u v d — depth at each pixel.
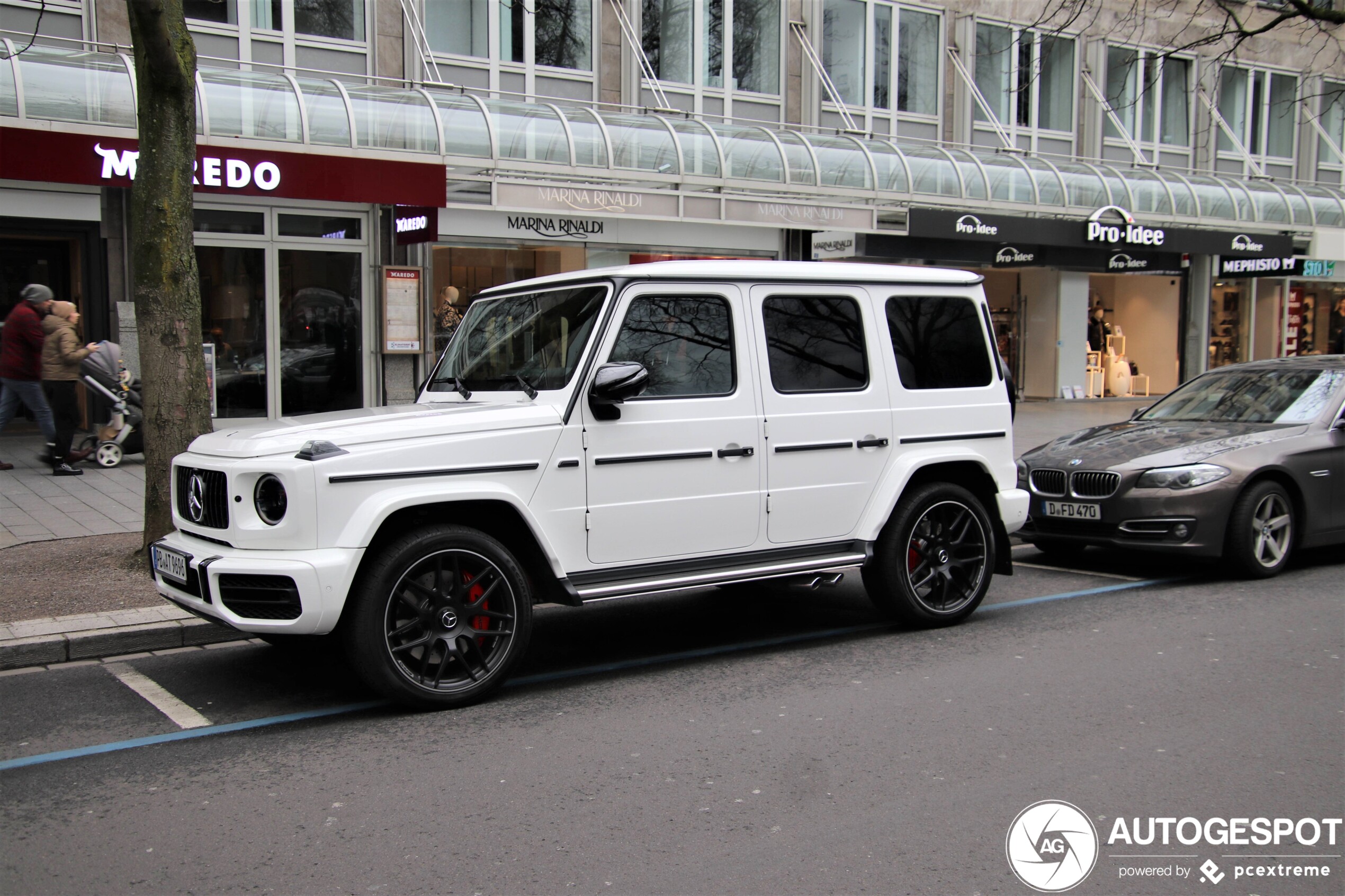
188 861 3.64
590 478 5.46
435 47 16.75
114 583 7.27
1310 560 9.02
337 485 4.87
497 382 5.92
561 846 3.71
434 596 5.14
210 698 5.47
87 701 5.42
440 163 14.53
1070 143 23.67
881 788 4.20
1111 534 8.16
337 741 4.81
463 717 5.13
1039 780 4.27
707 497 5.80
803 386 6.18
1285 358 9.64
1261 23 25.58
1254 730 4.83
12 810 4.09
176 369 7.61
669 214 16.36
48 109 12.33
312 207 14.90
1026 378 23.64
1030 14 22.59
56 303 11.67
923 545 6.65
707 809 4.02
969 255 20.38
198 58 14.89
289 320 14.90
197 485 5.33
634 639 6.65
